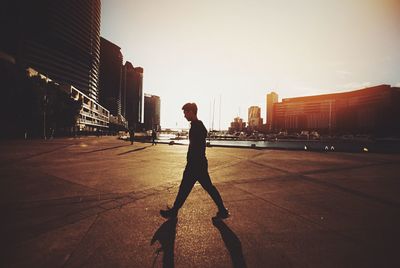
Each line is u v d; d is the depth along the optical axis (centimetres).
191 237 300
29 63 7950
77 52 10469
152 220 355
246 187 577
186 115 381
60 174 714
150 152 1535
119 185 580
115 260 241
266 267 233
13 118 3341
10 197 465
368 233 315
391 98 14788
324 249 270
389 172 810
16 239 284
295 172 791
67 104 4491
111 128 15388
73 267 226
